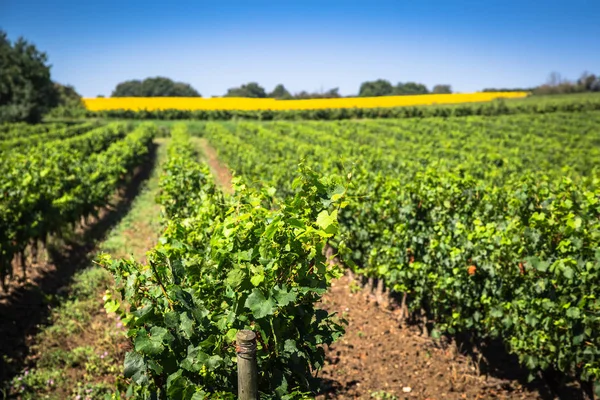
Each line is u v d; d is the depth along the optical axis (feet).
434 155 64.95
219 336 9.16
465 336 22.22
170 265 10.00
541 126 135.03
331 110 188.34
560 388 17.65
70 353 19.62
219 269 10.14
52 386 17.49
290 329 9.80
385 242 24.53
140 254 33.27
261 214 10.68
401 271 22.03
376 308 25.62
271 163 49.06
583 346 15.07
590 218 16.12
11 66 176.86
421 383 18.66
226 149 69.97
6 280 27.27
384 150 70.28
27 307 24.00
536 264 15.58
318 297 10.34
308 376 10.54
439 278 19.69
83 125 150.41
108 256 9.79
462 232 19.43
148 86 399.85
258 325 9.05
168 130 158.30
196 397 8.44
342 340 21.80
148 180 68.95
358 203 26.66
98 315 23.38
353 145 74.79
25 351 19.80
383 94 387.55
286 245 9.16
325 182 10.56
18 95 176.14
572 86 287.89
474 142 86.69
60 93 247.91
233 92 415.64
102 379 18.02
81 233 38.19
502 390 18.47
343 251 10.61
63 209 33.04
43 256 31.42
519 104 195.83
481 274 18.16
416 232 22.38
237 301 9.23
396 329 23.16
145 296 9.40
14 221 25.88
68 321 22.45
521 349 16.98
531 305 16.24
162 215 27.86
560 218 15.80
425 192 23.16
